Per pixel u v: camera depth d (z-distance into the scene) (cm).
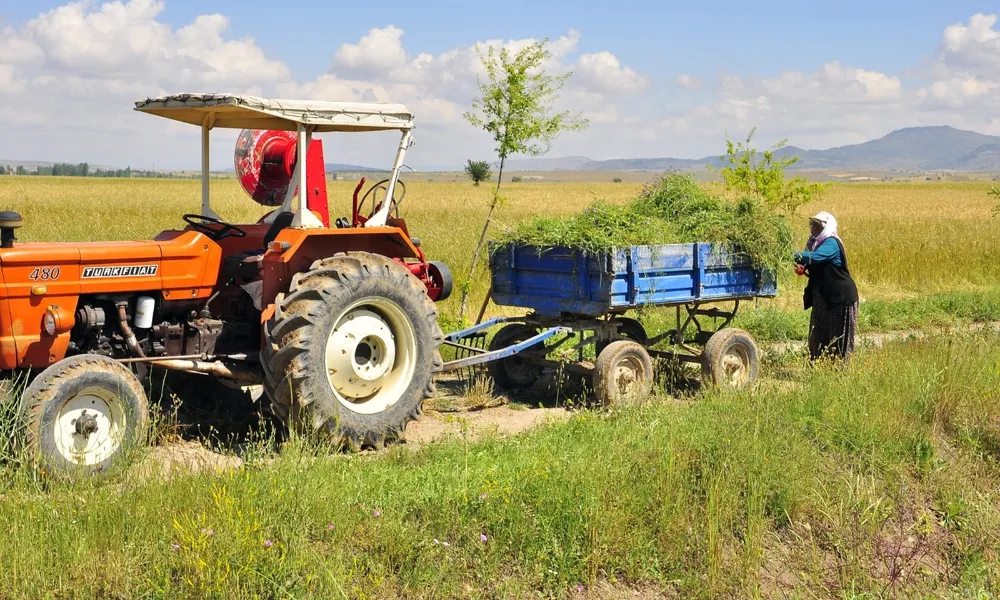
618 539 516
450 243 2006
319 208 716
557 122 1152
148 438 616
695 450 625
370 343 697
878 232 2644
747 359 892
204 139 740
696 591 500
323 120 670
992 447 726
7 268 587
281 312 640
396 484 553
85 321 623
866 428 699
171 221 2703
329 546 475
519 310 1295
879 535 589
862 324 1295
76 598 408
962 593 548
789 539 570
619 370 822
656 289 838
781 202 1476
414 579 463
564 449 629
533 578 485
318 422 645
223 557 432
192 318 683
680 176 947
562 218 884
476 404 840
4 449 536
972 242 2202
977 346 951
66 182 7712
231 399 744
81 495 502
